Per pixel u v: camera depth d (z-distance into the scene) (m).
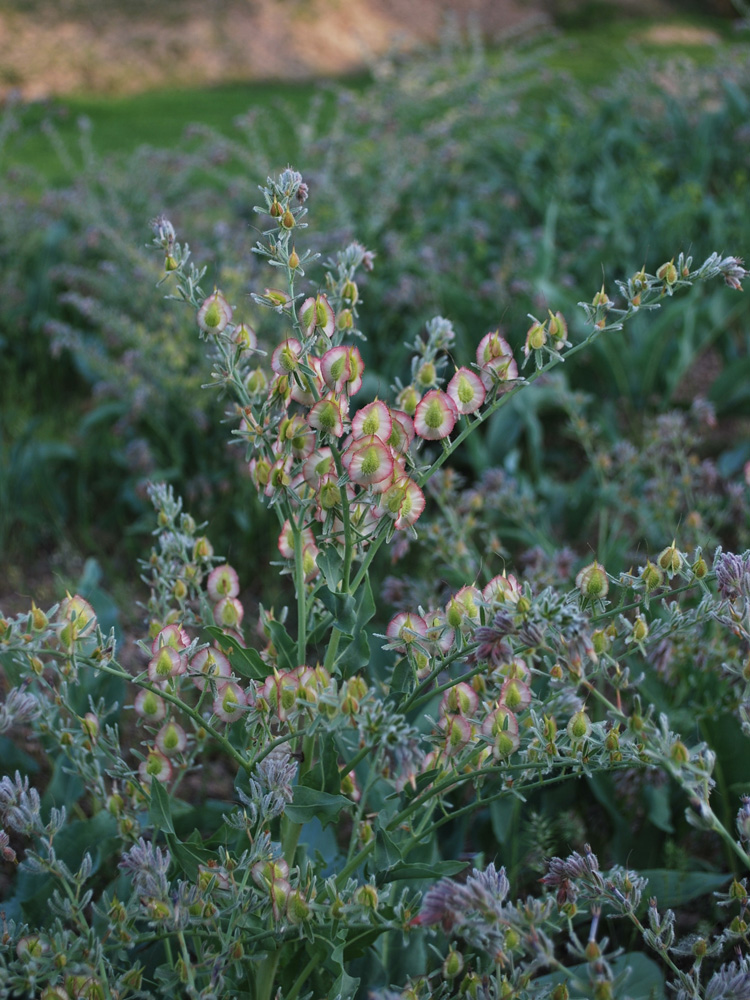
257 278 1.36
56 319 1.63
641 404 1.44
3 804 0.64
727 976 0.61
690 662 0.83
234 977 0.66
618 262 1.68
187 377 1.25
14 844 0.86
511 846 0.78
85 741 0.69
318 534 0.67
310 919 0.63
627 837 0.81
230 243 1.49
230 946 0.63
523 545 1.13
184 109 3.62
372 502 0.63
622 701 0.85
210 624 0.70
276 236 0.65
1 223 1.73
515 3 5.04
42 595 1.15
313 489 0.65
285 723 0.65
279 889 0.63
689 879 0.76
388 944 0.71
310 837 0.75
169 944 0.69
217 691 0.65
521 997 0.63
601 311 0.66
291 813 0.65
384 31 4.66
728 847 0.80
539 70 2.38
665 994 0.75
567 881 0.63
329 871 0.72
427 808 0.69
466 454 1.33
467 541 0.92
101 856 0.73
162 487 0.72
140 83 4.04
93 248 1.69
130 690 0.94
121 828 0.69
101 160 2.24
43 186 2.01
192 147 2.96
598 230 1.75
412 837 0.66
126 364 1.27
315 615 0.70
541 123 2.26
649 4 5.20
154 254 1.42
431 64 2.22
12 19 4.18
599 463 1.03
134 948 0.72
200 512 1.21
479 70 2.16
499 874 0.61
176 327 1.35
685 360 1.43
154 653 0.65
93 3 4.39
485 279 1.68
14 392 1.59
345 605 0.65
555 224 1.85
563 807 0.81
